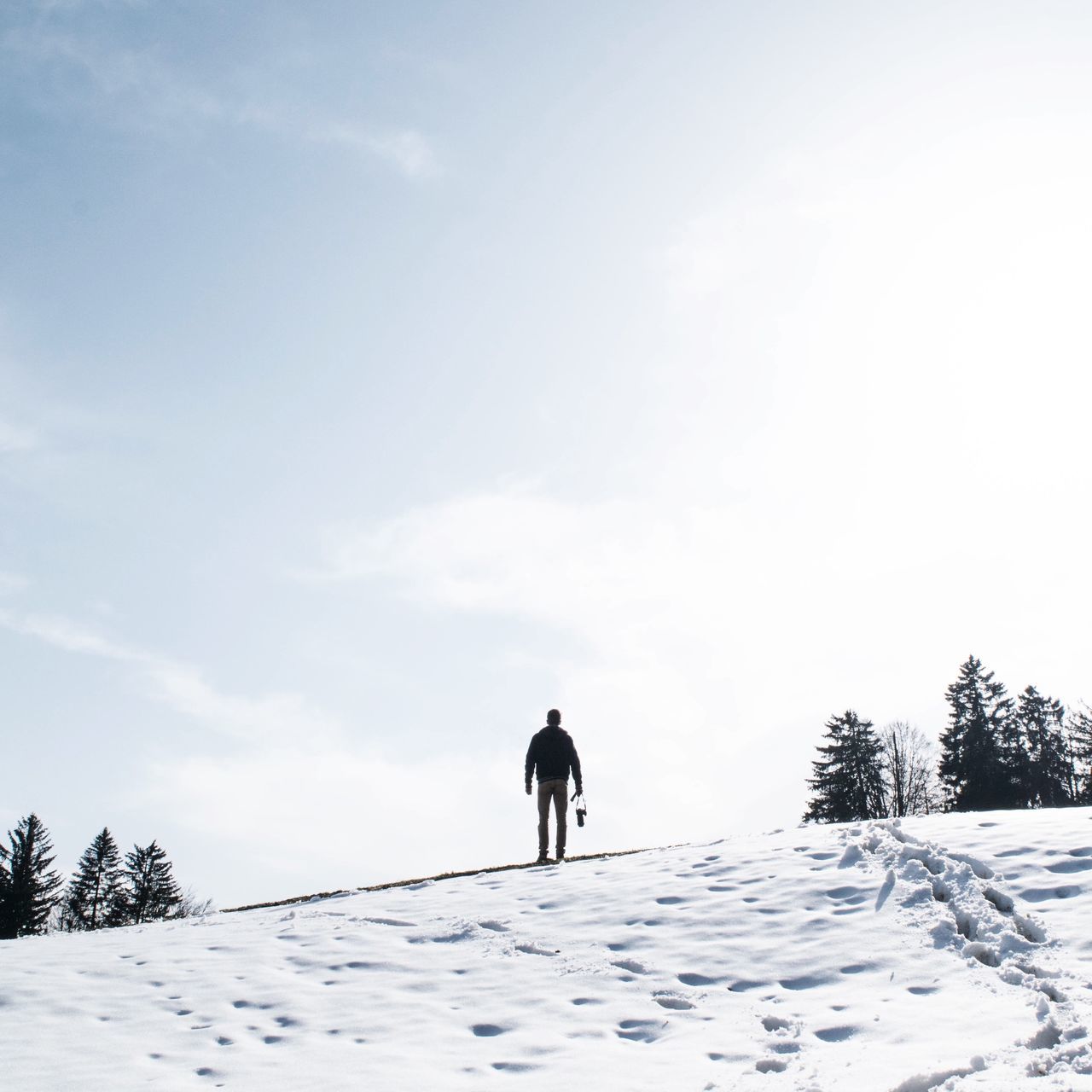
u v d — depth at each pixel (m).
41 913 57.50
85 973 8.69
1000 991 6.19
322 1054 6.40
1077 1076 4.80
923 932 7.37
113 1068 6.36
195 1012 7.46
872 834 10.17
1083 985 6.02
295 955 8.84
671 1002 6.84
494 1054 6.19
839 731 51.84
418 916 9.83
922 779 51.97
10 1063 6.52
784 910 8.34
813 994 6.66
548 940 8.50
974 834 9.56
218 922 10.91
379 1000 7.43
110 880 64.25
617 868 11.02
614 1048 6.13
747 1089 5.20
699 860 10.66
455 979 7.78
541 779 13.83
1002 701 51.69
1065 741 55.66
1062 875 8.01
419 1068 6.03
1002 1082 4.83
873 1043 5.66
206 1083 6.03
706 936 8.04
